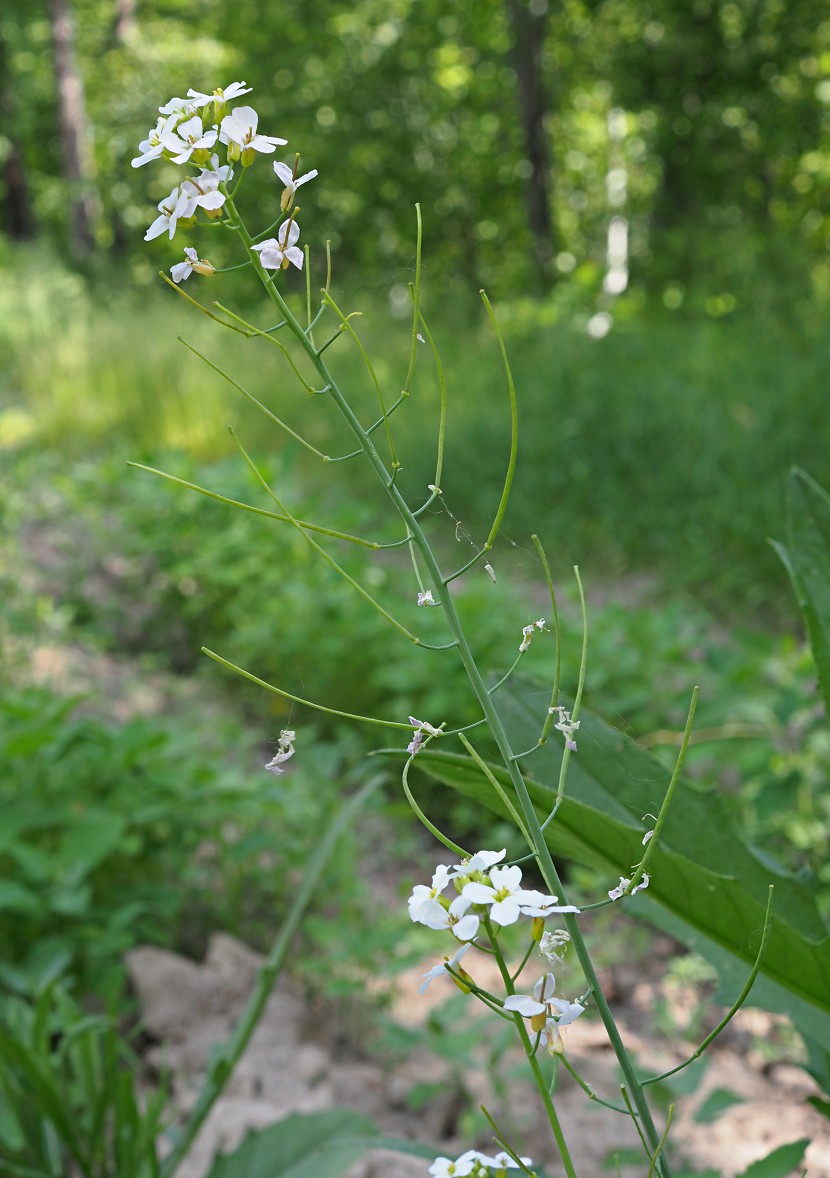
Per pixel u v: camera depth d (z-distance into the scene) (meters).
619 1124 2.24
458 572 0.76
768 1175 1.25
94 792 2.81
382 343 10.02
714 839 1.27
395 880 3.42
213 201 0.73
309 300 0.76
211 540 5.10
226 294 11.22
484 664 3.80
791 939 1.13
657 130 14.12
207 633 5.24
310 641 4.26
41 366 10.52
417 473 7.07
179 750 3.16
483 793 1.04
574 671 3.69
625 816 1.21
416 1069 2.51
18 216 24.94
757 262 10.70
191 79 21.30
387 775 1.93
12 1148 1.72
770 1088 2.47
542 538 6.14
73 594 5.40
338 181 19.03
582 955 0.73
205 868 3.15
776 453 6.02
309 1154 1.60
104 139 21.89
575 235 20.56
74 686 4.39
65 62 21.09
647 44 13.91
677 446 6.58
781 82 14.20
